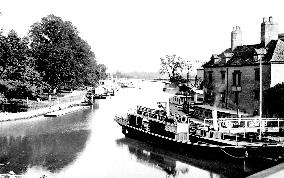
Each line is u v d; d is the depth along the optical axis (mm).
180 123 39094
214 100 60844
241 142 34156
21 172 31672
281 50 48469
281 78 47500
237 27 60844
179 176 30922
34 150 40031
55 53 84250
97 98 108062
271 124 42875
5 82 70188
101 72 178250
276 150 32031
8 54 67375
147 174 31641
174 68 119938
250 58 52344
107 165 34406
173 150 39406
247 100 52094
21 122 59969
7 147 41375
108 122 61062
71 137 47750
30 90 72125
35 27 92875
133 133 47562
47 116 67375
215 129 37562
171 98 89625
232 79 55688
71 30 97875
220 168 32812
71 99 92188
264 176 16500
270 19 52219
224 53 58531
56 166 33906
